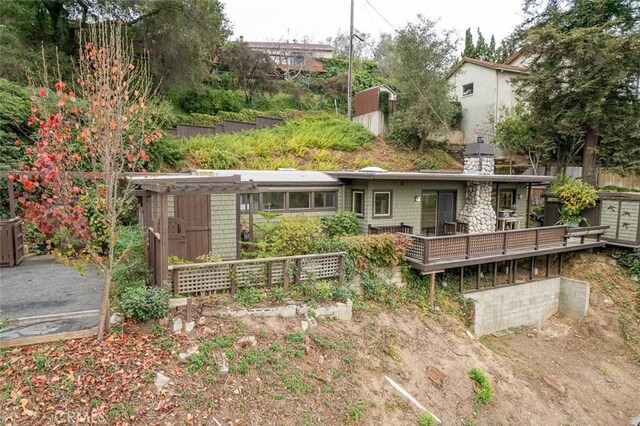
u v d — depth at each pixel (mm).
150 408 4949
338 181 12812
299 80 34438
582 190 15633
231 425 5223
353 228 12188
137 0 18203
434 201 14023
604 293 13719
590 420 9219
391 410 6906
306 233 10008
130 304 6047
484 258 11500
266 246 9703
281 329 7277
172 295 7152
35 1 17531
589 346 12312
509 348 11500
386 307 9828
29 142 12633
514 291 12727
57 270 9172
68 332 5742
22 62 14859
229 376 5863
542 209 18266
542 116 18516
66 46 18688
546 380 10086
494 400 8406
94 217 8078
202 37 21391
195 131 21000
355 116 27016
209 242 9742
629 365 11578
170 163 16547
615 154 17094
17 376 4891
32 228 10977
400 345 8648
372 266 10203
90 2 18422
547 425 8523
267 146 20297
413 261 10672
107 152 5453
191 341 6188
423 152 23500
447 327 10133
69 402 4703
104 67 5758
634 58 15180
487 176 13203
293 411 5855
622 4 17422
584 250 15242
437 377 8195
